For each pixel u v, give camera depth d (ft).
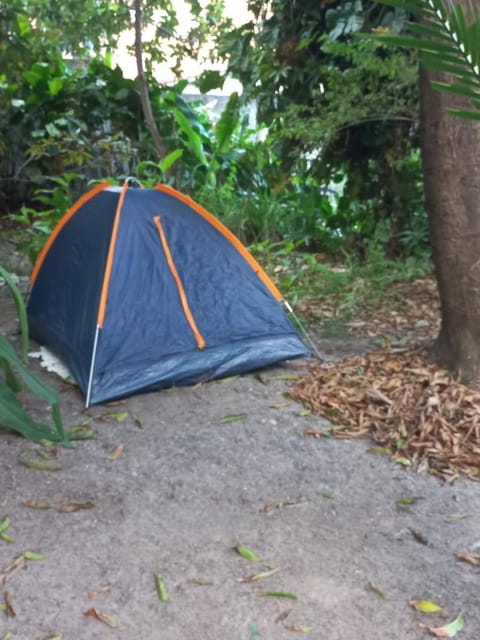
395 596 8.97
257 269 17.28
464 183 13.82
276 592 9.00
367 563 9.66
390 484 11.73
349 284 24.22
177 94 37.65
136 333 15.62
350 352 17.95
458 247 14.10
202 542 10.14
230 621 8.52
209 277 16.67
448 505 11.08
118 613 8.66
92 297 15.97
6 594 8.98
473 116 6.31
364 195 29.50
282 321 17.08
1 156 38.91
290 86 27.63
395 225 28.73
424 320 20.47
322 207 32.24
